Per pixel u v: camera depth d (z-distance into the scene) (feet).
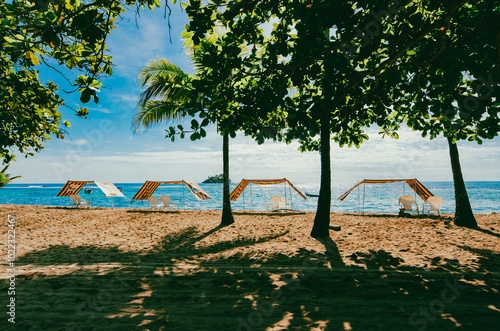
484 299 11.93
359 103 17.87
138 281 15.29
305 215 48.75
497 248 21.48
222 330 9.73
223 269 17.78
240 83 19.21
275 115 20.49
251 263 19.35
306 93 19.74
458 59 14.33
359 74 15.40
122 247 25.93
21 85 14.76
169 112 36.68
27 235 32.12
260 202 125.80
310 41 13.93
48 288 14.30
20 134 17.81
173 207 66.90
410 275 15.48
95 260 20.85
